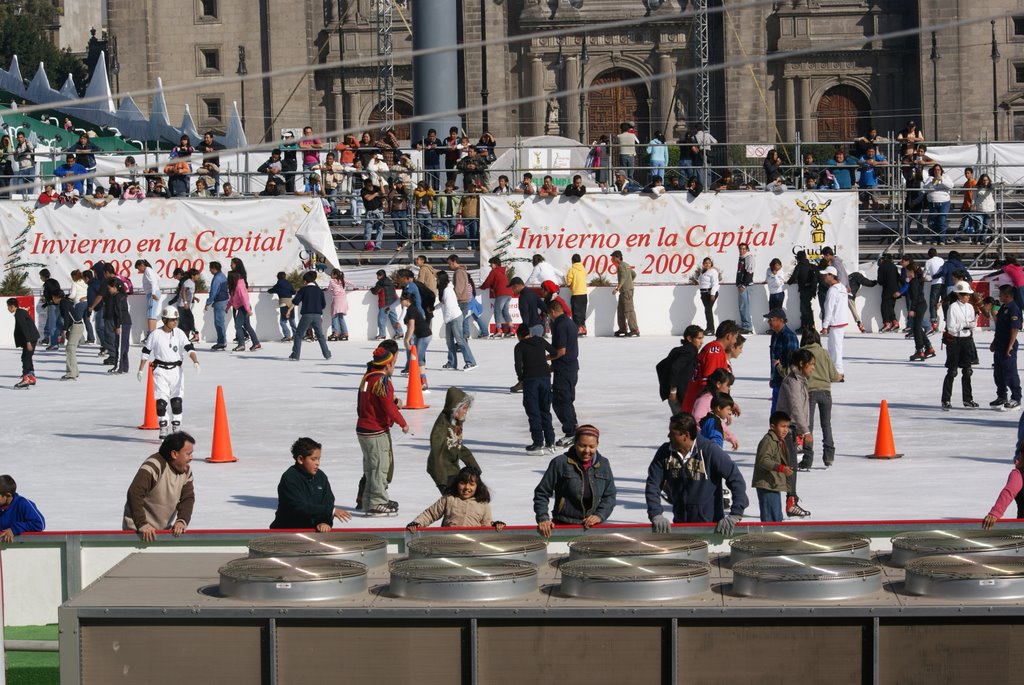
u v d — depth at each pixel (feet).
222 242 151.33
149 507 48.08
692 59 309.01
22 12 491.31
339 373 119.24
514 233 152.35
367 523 64.75
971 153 184.44
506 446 84.53
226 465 80.64
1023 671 30.14
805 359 69.82
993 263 158.20
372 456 66.03
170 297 149.59
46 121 246.27
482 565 32.65
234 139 258.37
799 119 307.17
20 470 80.38
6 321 145.07
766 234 150.51
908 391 103.60
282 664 30.94
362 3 320.50
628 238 151.43
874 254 165.37
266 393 107.96
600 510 48.47
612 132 312.29
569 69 311.27
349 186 177.99
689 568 31.91
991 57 297.74
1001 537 35.76
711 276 143.23
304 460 49.55
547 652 30.66
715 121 310.45
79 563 42.98
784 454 56.13
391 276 157.07
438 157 179.93
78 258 152.56
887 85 306.14
